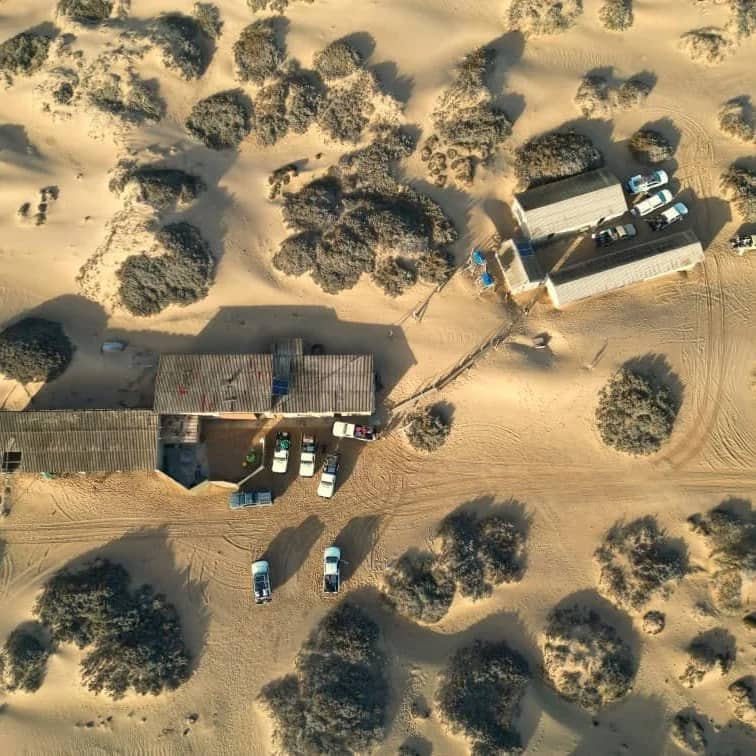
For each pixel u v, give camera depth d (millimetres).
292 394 44438
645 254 45312
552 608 42906
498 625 42688
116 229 46469
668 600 42312
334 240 46844
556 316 46656
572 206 45719
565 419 45688
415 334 47000
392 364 46906
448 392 46281
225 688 41656
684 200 47938
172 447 45812
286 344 45812
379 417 46469
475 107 48094
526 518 44531
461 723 39438
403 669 41562
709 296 46906
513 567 43312
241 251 47406
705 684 41344
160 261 45844
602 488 44844
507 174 48156
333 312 47438
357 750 39281
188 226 46719
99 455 43375
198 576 43812
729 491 44375
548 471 45281
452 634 42594
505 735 39594
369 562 44031
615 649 41438
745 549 42344
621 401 44750
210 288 46906
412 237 46344
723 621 42000
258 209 48250
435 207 47312
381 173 47750
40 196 47625
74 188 47688
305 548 44438
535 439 45750
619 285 45625
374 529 44625
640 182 47281
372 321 47250
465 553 42969
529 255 45688
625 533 43906
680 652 41688
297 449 46156
